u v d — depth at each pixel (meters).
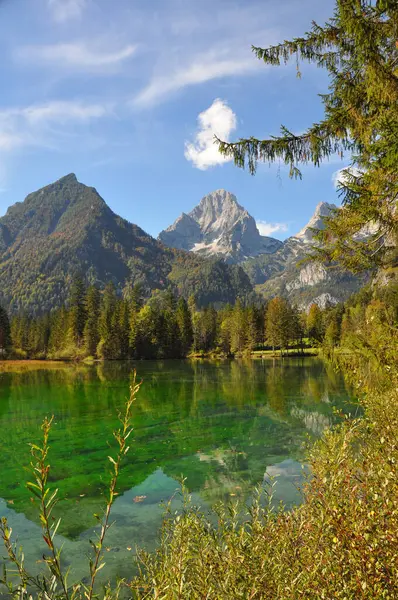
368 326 6.52
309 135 6.13
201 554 2.55
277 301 97.94
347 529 2.20
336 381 31.97
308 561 2.25
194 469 11.23
